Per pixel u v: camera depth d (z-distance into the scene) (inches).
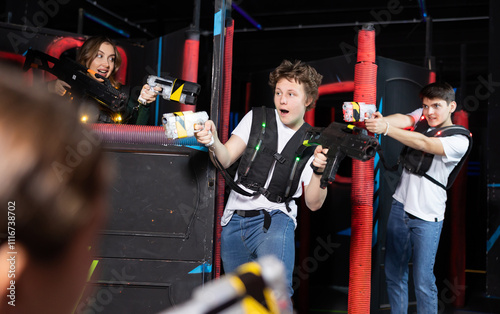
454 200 164.1
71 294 9.6
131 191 79.1
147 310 78.5
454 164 108.7
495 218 142.4
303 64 83.7
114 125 78.9
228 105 92.1
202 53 245.9
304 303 153.9
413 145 103.2
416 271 110.1
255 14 237.1
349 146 71.2
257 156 81.1
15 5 160.2
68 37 144.9
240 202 81.7
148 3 233.3
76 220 9.4
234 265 83.7
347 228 190.7
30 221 8.9
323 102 181.5
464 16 231.6
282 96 81.6
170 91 75.6
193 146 79.0
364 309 103.7
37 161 8.9
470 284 205.6
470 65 271.6
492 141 144.5
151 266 78.7
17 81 9.4
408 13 234.8
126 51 157.8
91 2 223.3
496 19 146.6
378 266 135.7
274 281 13.4
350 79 153.8
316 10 228.8
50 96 9.7
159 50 151.5
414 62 276.4
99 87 87.4
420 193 108.9
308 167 82.4
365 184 103.7
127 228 79.0
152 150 78.9
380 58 141.6
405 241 114.6
